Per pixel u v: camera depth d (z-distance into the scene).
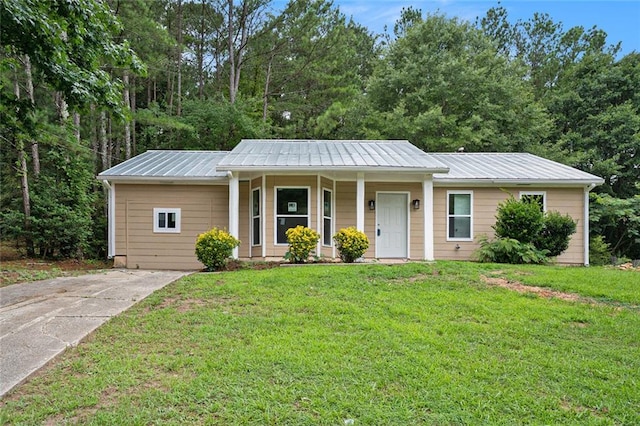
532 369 3.75
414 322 5.01
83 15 7.10
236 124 19.88
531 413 3.01
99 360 3.81
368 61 26.89
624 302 6.08
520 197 12.16
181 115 20.72
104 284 7.34
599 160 20.39
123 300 6.02
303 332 4.58
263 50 22.14
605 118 20.50
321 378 3.46
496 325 4.94
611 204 16.38
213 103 20.28
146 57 17.38
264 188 10.99
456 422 2.87
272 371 3.57
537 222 10.62
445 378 3.50
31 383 3.35
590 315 5.36
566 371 3.73
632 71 21.47
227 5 22.00
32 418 2.84
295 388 3.28
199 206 11.96
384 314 5.30
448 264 8.66
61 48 7.07
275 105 23.14
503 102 20.92
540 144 21.17
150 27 15.52
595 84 21.77
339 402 3.07
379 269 8.03
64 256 13.10
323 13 21.61
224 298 6.03
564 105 22.52
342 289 6.55
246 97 22.55
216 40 23.31
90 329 4.63
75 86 7.22
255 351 4.00
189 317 5.09
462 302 5.86
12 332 4.52
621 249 18.27
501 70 21.92
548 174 12.16
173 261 11.83
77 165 13.17
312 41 21.78
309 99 23.50
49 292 6.64
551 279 7.33
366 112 21.97
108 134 16.80
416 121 19.66
